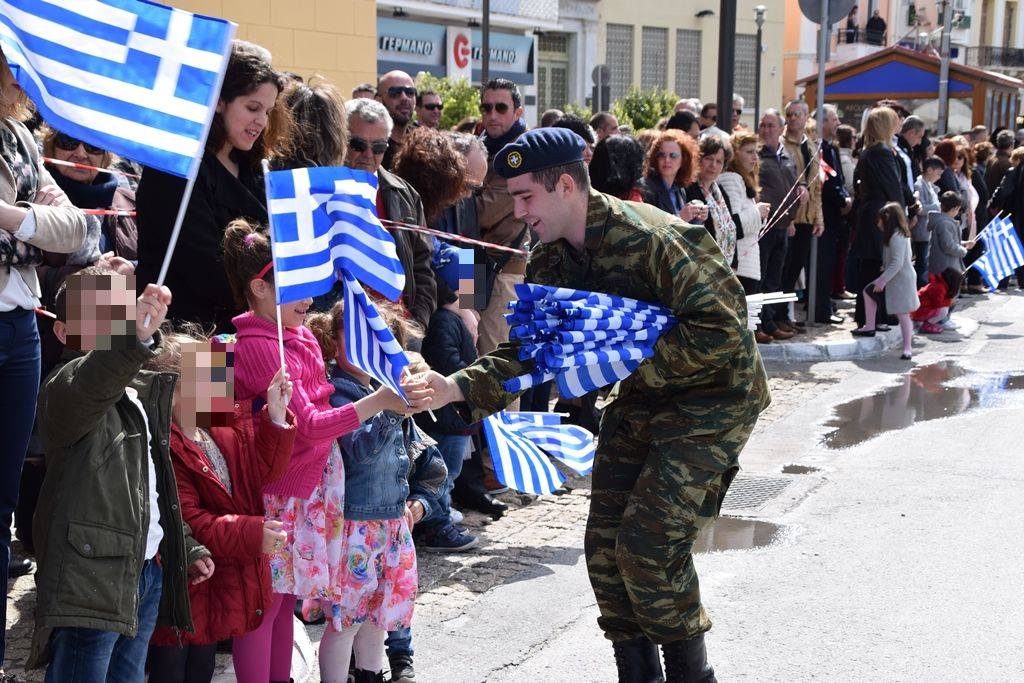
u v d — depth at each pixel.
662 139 7.40
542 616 4.38
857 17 41.50
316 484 3.51
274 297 3.45
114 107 2.72
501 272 6.23
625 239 3.23
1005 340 11.06
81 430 2.83
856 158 12.55
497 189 6.27
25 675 3.73
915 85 22.64
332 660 3.67
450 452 5.04
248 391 3.45
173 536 3.04
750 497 5.98
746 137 8.94
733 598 4.57
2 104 3.36
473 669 3.91
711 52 33.34
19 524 4.91
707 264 3.22
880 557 5.04
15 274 3.49
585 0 29.73
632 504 3.29
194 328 3.63
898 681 3.83
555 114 9.72
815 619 4.36
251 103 3.96
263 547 3.17
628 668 3.46
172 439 3.19
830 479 6.32
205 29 2.74
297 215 3.00
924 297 11.35
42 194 3.56
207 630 3.24
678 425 3.29
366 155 5.09
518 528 5.46
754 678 3.85
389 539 3.70
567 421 6.73
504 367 3.36
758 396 3.34
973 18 46.69
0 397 3.55
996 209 14.98
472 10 24.27
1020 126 24.09
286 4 9.45
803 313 11.75
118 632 2.90
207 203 4.02
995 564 4.95
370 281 3.12
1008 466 6.57
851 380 9.12
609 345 3.18
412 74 23.48
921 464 6.62
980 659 4.00
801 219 10.68
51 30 2.74
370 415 3.44
